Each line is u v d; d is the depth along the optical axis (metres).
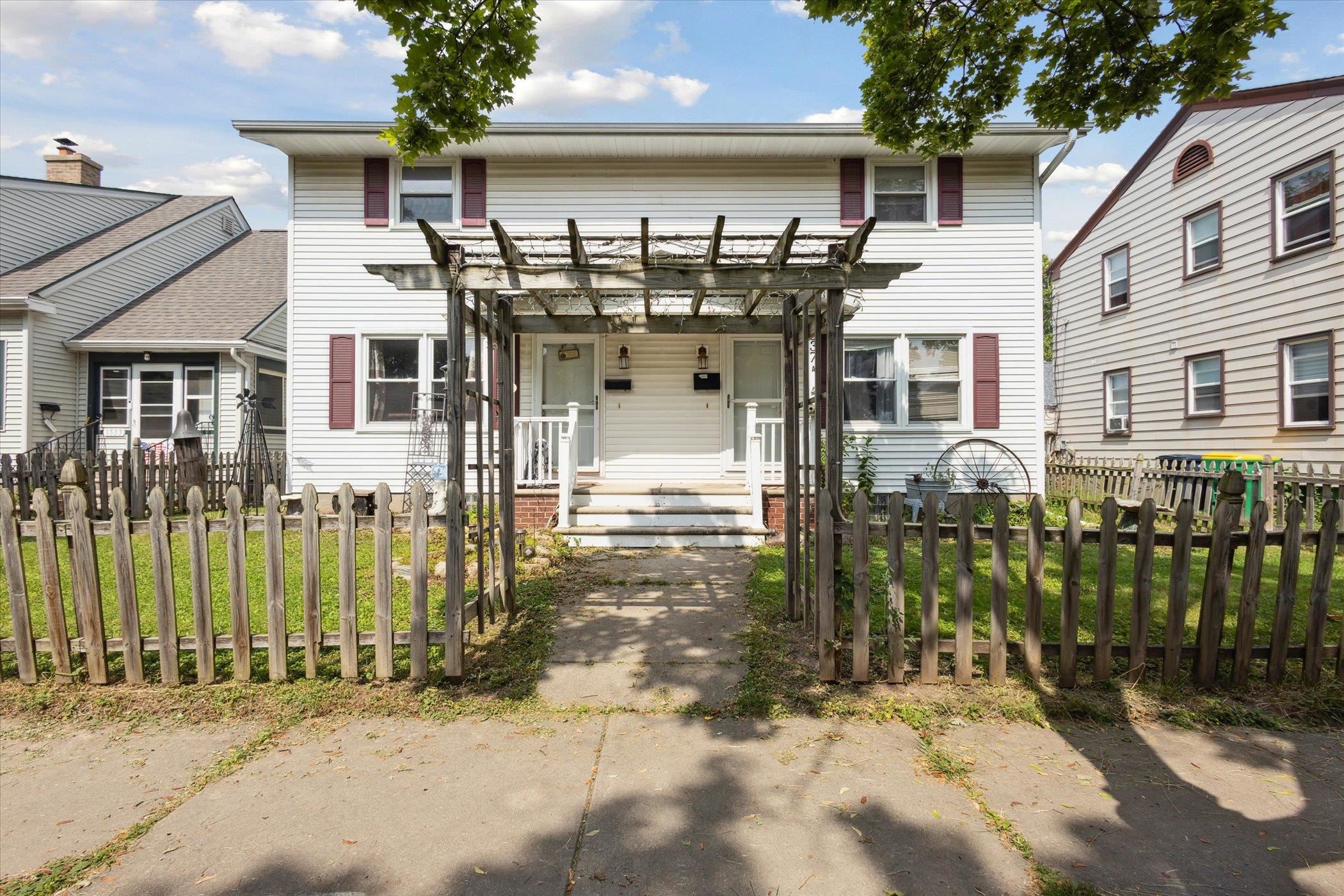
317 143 10.62
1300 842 2.64
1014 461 11.16
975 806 2.88
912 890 2.38
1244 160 12.45
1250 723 3.57
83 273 14.30
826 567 4.07
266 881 2.44
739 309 7.74
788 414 5.40
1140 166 15.02
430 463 10.80
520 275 4.31
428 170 11.16
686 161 11.16
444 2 4.32
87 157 17.86
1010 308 11.18
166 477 10.15
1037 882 2.42
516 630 4.96
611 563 7.53
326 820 2.79
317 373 11.01
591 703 3.90
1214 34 4.75
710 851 2.59
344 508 3.97
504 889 2.39
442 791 3.00
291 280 10.99
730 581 6.63
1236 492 5.16
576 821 2.78
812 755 3.30
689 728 3.60
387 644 4.01
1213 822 2.76
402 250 11.06
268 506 3.93
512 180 11.12
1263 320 12.12
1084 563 7.22
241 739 3.46
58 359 13.77
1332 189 10.94
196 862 2.53
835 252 4.38
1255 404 12.30
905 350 11.20
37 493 3.90
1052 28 5.25
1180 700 3.76
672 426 11.21
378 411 11.16
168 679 3.94
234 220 19.56
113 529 3.90
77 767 3.20
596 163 11.14
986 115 5.96
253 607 5.41
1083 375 17.30
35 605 5.34
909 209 11.29
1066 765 3.20
